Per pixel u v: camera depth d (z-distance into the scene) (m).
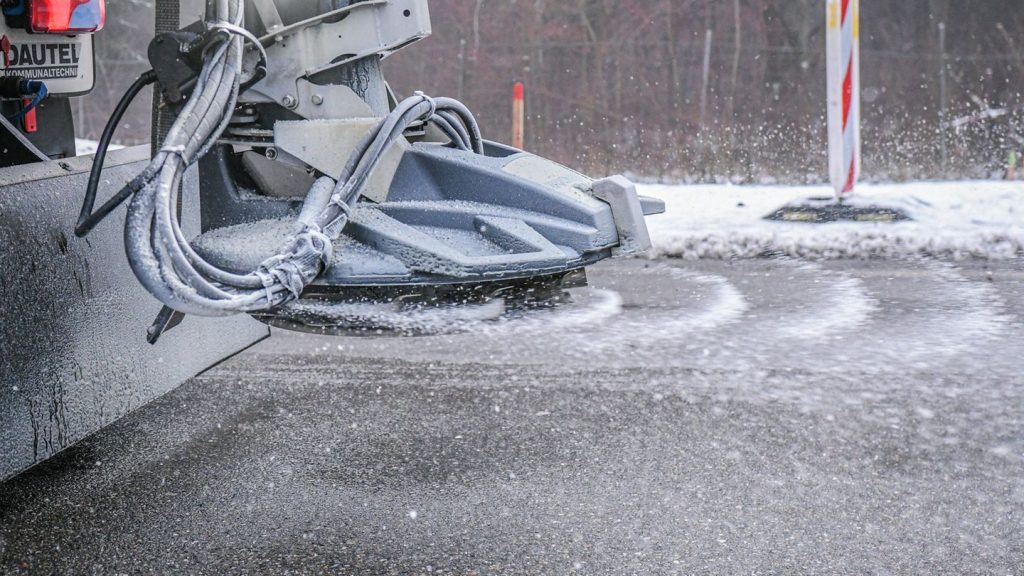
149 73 3.43
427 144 3.84
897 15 16.92
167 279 3.02
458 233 3.48
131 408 3.82
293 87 3.56
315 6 3.56
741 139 15.33
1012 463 3.71
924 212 8.46
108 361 3.69
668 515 3.35
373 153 3.43
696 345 5.21
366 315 3.46
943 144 13.90
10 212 3.27
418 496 3.53
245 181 3.75
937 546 3.12
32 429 3.33
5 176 3.35
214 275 3.09
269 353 5.23
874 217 8.30
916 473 3.63
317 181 3.47
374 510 3.42
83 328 3.56
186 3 3.64
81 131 17.45
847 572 2.97
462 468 3.76
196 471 3.76
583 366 4.91
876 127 15.80
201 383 4.76
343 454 3.91
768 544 3.14
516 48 17.12
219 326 4.44
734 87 16.66
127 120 17.59
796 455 3.81
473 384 4.69
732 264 7.22
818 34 16.77
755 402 4.37
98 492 3.59
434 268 3.30
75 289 3.53
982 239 7.41
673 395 4.48
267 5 3.53
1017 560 3.03
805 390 4.50
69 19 4.45
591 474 3.68
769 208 8.96
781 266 7.11
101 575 3.01
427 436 4.07
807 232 7.70
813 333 5.39
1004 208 8.63
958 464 3.71
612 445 3.94
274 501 3.51
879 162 13.46
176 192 3.17
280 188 3.71
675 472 3.68
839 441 3.93
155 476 3.72
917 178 12.24
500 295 3.54
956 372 4.70
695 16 17.02
